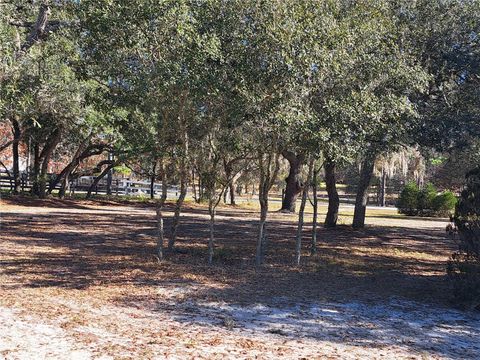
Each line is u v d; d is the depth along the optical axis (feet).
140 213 84.43
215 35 28.25
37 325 20.22
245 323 22.41
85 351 17.40
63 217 69.82
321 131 29.76
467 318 25.94
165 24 28.58
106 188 130.72
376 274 37.09
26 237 48.19
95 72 32.94
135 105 33.04
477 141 46.80
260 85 29.30
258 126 31.76
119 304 24.63
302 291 29.96
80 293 26.48
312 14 29.68
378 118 31.50
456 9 43.45
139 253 40.81
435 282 34.86
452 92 44.86
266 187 37.88
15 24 38.45
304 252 46.03
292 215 94.73
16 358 16.39
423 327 23.73
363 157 41.50
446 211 119.85
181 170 37.70
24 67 37.83
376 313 25.86
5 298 24.39
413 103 40.52
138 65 31.09
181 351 17.90
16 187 98.02
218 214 90.38
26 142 100.07
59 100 54.49
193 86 27.78
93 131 79.30
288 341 20.01
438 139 42.98
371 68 32.22
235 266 36.96
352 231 65.31
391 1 43.78
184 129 33.32
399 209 124.26
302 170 102.53
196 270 34.30
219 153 35.96
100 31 29.50
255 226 69.67
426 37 43.24
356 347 19.83
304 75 28.91
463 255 28.60
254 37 28.60
